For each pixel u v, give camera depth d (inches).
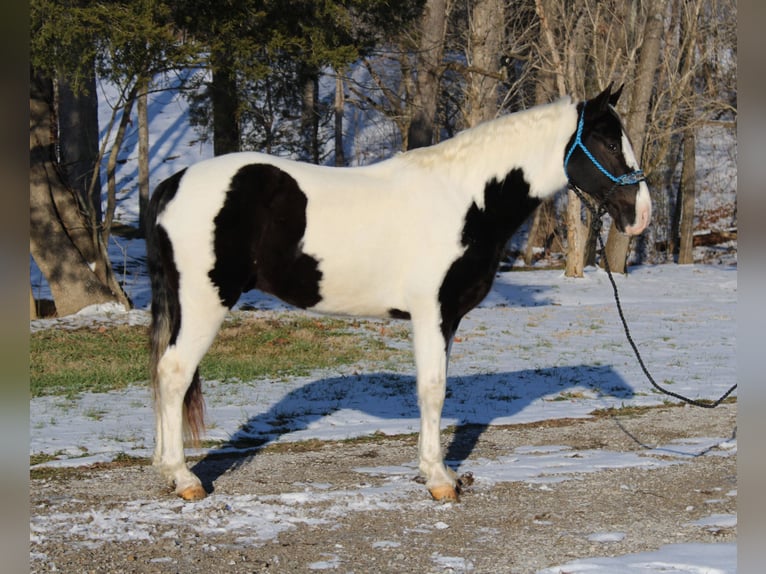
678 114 1274.6
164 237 233.3
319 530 213.2
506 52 1133.1
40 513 223.9
